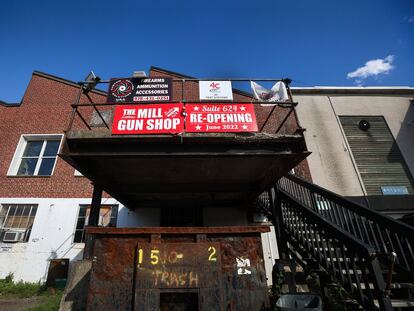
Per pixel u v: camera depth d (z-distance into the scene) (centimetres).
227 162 660
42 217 1140
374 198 1237
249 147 558
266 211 897
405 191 1266
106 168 681
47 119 1378
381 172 1319
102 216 1137
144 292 362
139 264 377
